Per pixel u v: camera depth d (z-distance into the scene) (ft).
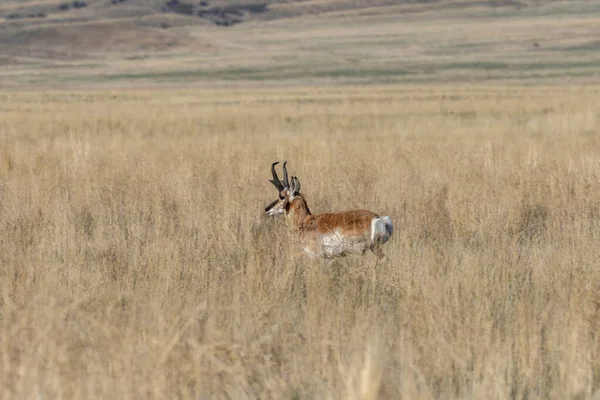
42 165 211.20
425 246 129.59
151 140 362.94
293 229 123.24
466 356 82.23
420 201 163.53
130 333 83.66
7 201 170.19
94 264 121.29
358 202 165.99
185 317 90.02
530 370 79.41
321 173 190.90
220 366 77.25
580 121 430.20
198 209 155.53
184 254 122.62
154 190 176.76
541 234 144.66
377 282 108.37
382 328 91.50
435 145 282.77
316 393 75.41
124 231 143.43
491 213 150.20
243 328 88.99
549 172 186.70
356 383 71.46
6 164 223.30
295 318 96.63
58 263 118.01
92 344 83.51
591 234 132.77
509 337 86.12
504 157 215.31
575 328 86.12
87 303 99.81
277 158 237.66
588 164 195.21
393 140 337.31
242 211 152.97
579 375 77.15
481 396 73.87
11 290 105.19
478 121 478.59
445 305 94.73
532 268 117.29
